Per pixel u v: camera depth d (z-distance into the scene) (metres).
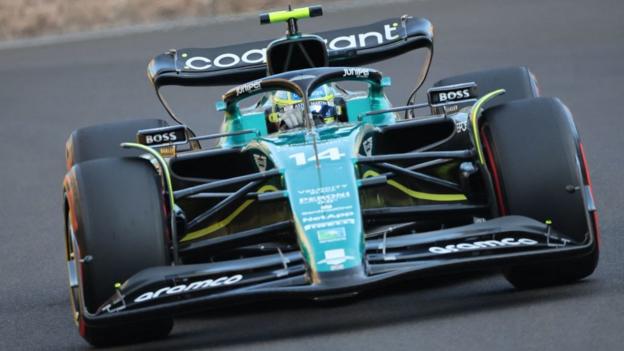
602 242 31.06
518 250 24.20
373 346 22.58
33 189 50.81
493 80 33.28
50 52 92.81
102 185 25.69
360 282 23.03
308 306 27.50
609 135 47.62
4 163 57.03
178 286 24.03
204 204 29.45
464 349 21.73
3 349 27.14
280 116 30.20
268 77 29.53
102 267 24.97
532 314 23.69
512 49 70.31
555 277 26.17
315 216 24.58
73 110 68.62
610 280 26.28
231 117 31.52
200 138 28.20
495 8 86.00
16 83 79.81
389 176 27.72
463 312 24.62
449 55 70.81
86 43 95.50
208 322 27.64
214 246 26.62
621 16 76.62
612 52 65.94
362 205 28.19
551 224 25.47
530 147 26.00
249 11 103.88
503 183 25.98
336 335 23.86
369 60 35.34
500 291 26.72
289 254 24.72
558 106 26.55
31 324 29.44
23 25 106.44
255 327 26.02
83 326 25.20
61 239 41.12
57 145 60.00
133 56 85.25
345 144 26.70
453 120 29.69
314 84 28.88
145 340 26.17
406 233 29.27
